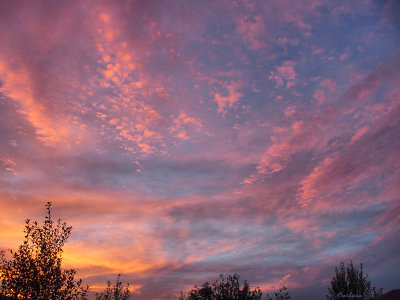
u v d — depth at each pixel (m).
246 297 22.19
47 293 14.74
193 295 23.45
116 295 24.05
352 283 23.03
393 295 25.58
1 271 14.40
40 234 15.76
